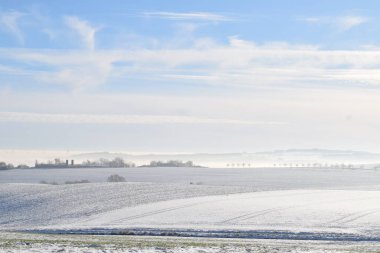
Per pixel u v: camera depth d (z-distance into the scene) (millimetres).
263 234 44281
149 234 44469
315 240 40156
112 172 190750
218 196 80562
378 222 52281
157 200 74438
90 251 22266
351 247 31094
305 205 66750
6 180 142000
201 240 35312
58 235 38812
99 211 65250
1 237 33250
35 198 78500
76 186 93750
